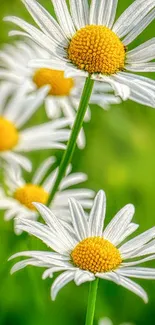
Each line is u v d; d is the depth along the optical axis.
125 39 0.34
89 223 0.32
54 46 0.33
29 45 0.42
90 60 0.33
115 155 0.47
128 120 0.48
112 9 0.34
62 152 0.44
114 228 0.32
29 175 0.44
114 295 0.42
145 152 0.47
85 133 0.47
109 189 0.46
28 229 0.31
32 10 0.33
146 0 0.34
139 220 0.45
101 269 0.30
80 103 0.33
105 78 0.32
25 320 0.40
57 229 0.31
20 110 0.42
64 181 0.40
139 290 0.29
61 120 0.42
